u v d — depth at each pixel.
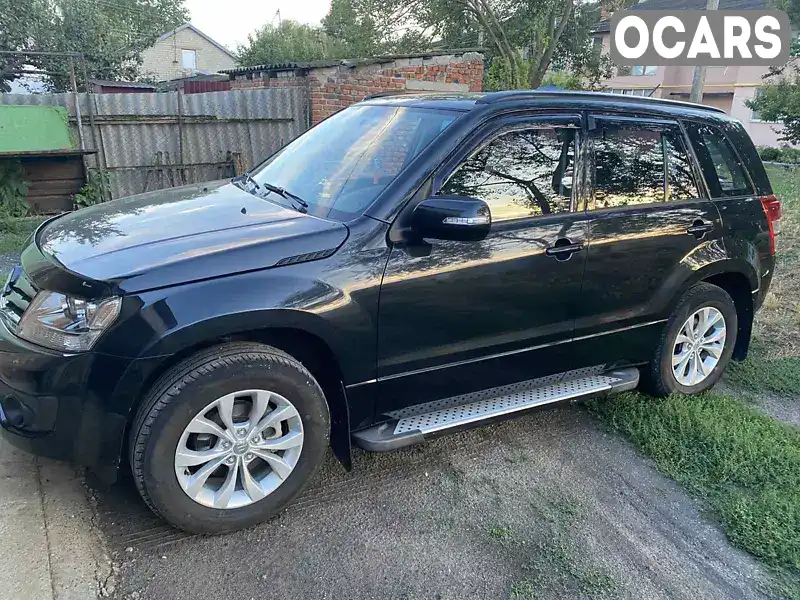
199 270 2.46
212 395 2.49
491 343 3.17
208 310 2.42
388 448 2.91
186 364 2.48
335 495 3.04
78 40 20.61
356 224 2.77
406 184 2.86
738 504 3.11
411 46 25.23
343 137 3.56
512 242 3.08
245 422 2.65
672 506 3.13
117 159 10.41
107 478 2.55
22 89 20.47
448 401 3.20
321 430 2.81
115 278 2.37
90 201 9.80
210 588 2.42
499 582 2.56
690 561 2.76
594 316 3.49
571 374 3.60
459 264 2.94
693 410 3.92
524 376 3.40
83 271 2.43
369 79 11.83
